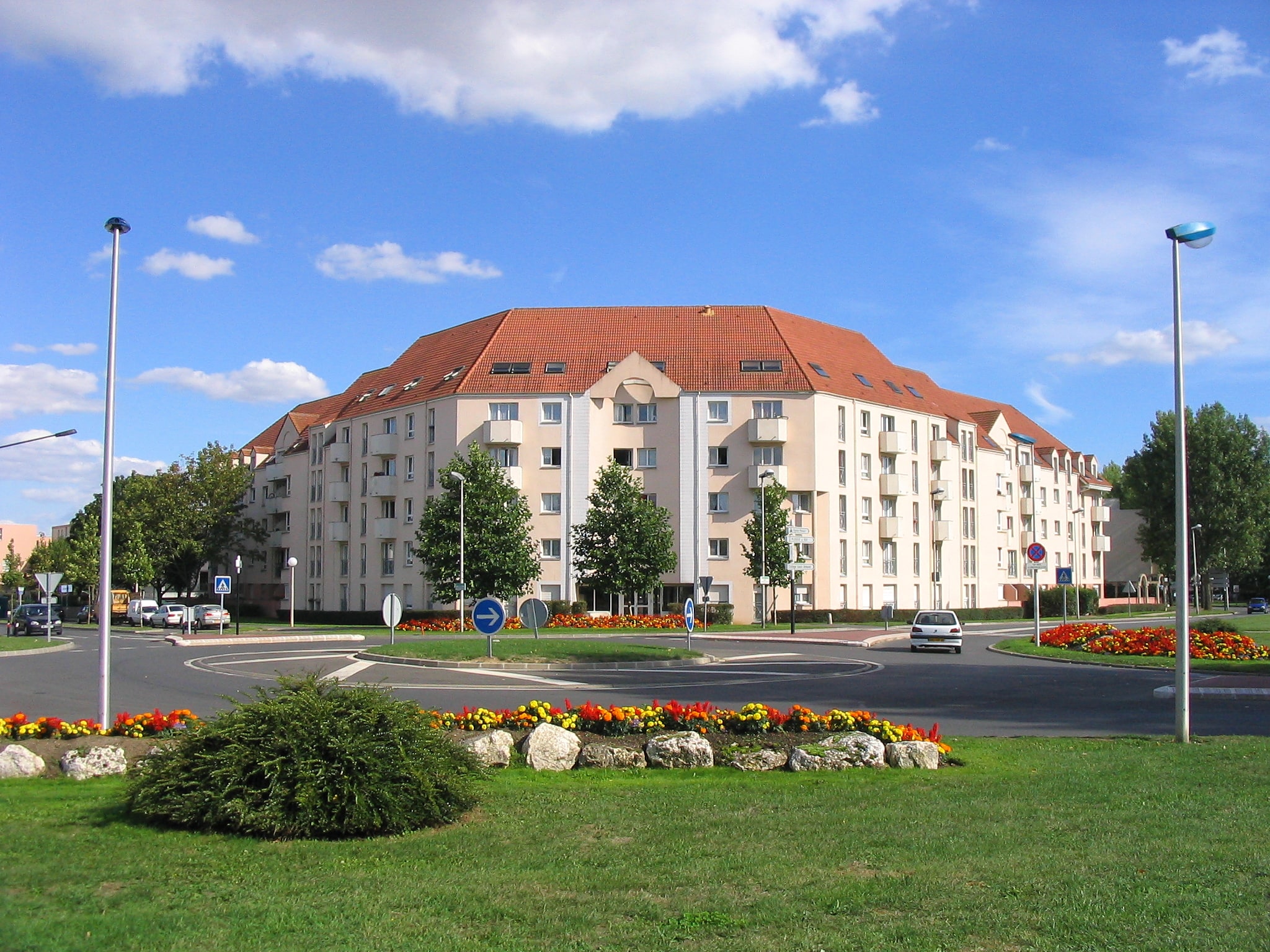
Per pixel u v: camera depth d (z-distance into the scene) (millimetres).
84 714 16766
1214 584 76750
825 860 7164
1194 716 17078
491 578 51781
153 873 6871
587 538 53125
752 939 5555
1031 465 83312
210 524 77312
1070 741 13219
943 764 11281
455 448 60250
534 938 5605
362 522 67062
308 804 7789
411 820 8102
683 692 21156
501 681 23391
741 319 64812
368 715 8391
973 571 73500
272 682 22547
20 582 96125
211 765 8070
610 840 7816
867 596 63062
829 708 18203
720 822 8398
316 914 6004
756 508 56719
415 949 5426
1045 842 7637
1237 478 78500
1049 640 36750
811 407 60375
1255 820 8367
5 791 9539
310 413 86938
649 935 5629
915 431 68125
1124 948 5363
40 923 5781
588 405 60281
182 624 60375
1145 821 8328
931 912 5984
